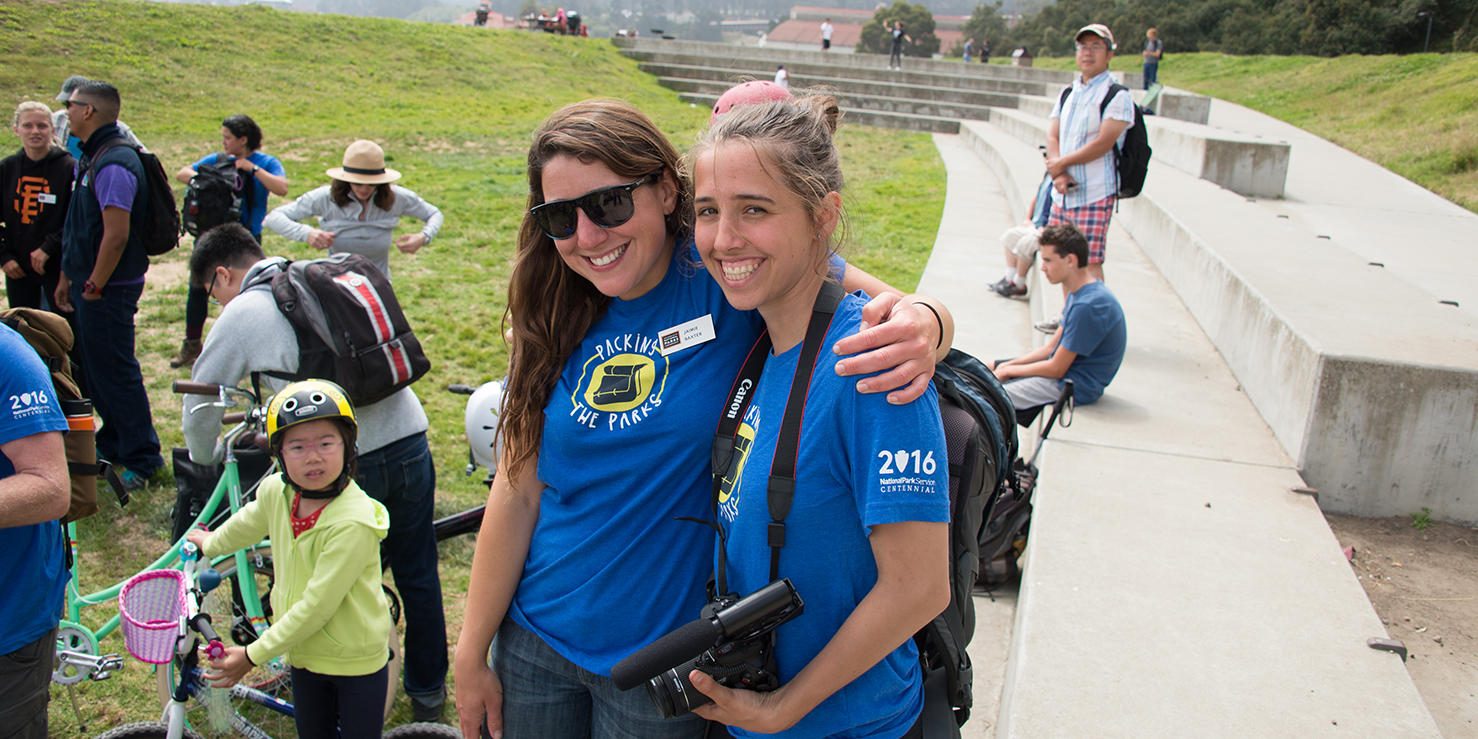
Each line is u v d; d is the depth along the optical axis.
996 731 2.73
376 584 2.71
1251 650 2.68
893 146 20.33
